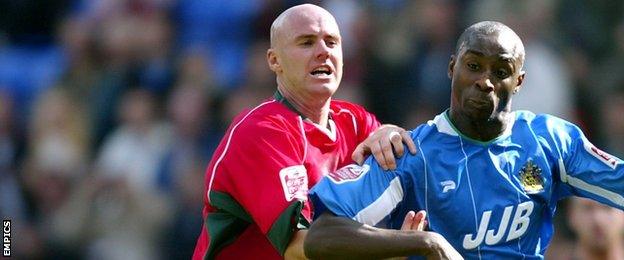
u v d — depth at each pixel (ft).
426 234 59.16
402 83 137.28
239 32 155.22
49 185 146.10
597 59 136.77
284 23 71.41
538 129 64.08
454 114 62.80
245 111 71.87
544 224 64.39
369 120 74.59
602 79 134.92
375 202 61.36
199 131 139.44
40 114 153.17
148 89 148.15
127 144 142.51
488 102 61.26
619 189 63.77
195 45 154.81
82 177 144.25
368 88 138.21
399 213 62.75
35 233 142.72
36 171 146.72
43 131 151.53
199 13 157.17
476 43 61.05
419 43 138.10
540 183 63.10
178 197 135.95
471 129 62.44
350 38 140.67
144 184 138.72
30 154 151.02
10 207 144.97
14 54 169.58
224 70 151.74
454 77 62.34
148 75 149.59
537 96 129.90
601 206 80.07
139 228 137.08
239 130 69.51
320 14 71.41
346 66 139.13
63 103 152.46
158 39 152.97
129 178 139.74
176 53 152.76
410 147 62.75
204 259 71.36
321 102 71.31
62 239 140.77
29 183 146.72
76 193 142.82
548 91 130.31
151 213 136.98
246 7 156.04
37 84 166.09
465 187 62.18
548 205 64.08
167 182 137.69
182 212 134.62
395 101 137.08
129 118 144.36
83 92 153.38
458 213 62.03
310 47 70.74
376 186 61.82
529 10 134.51
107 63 154.40
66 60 161.27
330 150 71.31
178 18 157.58
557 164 63.82
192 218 134.10
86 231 140.15
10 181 148.05
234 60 152.66
